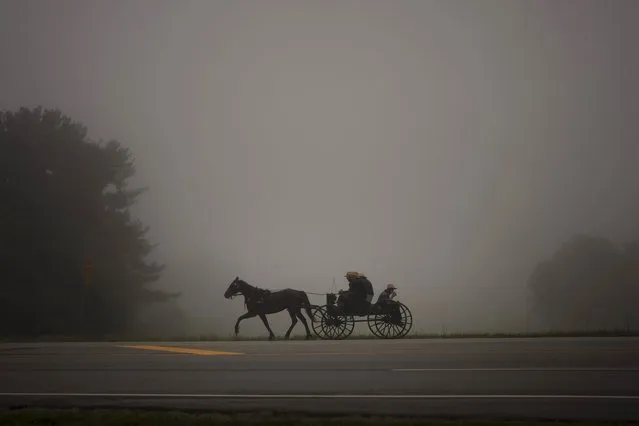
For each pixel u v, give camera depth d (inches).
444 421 331.6
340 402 380.5
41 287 1606.8
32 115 1818.4
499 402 374.9
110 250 1809.8
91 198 1815.9
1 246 1585.9
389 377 461.4
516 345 688.4
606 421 328.8
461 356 577.6
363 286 876.6
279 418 343.0
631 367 497.4
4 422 336.2
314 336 901.2
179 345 767.7
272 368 514.9
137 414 353.4
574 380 439.2
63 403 386.9
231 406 373.7
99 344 822.5
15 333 1504.7
